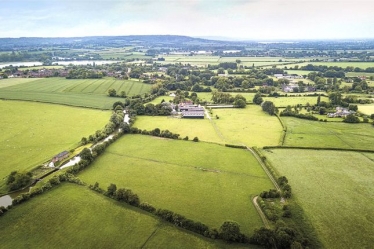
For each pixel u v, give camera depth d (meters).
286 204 105.19
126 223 95.06
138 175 130.88
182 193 115.81
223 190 118.44
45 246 85.19
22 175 121.69
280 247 83.62
